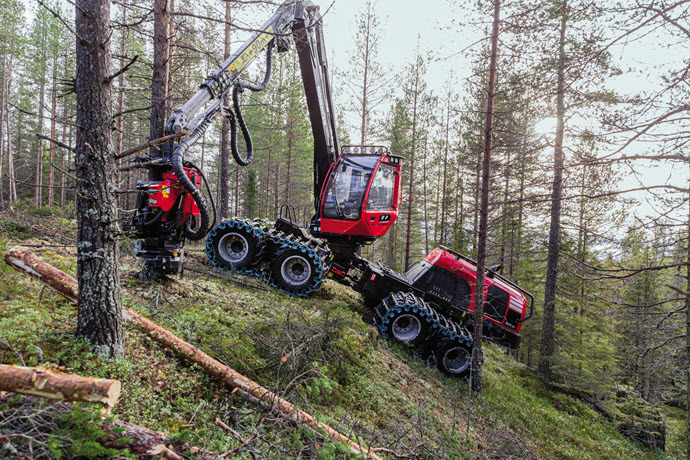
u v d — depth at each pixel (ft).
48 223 29.32
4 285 15.52
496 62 28.78
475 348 27.94
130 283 20.76
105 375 11.58
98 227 11.96
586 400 44.21
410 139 74.43
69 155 80.79
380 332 29.01
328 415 15.96
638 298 45.16
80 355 11.76
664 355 19.44
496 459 18.81
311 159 84.48
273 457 11.13
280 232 31.22
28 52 77.77
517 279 62.69
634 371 46.44
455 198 86.89
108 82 11.71
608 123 15.39
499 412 27.32
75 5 11.18
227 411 12.69
